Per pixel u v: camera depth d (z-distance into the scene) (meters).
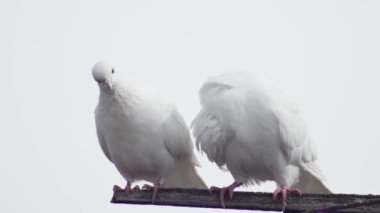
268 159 11.10
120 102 12.02
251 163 11.25
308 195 9.23
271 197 9.66
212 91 11.23
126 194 10.66
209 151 11.30
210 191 10.04
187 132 12.78
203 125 11.14
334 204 8.91
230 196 9.88
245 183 11.91
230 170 11.59
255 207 9.74
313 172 11.44
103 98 12.11
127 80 12.16
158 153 12.38
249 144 10.95
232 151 11.20
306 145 11.30
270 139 10.89
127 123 12.10
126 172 12.86
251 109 10.84
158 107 12.34
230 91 11.01
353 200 8.78
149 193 10.52
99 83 11.98
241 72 11.26
